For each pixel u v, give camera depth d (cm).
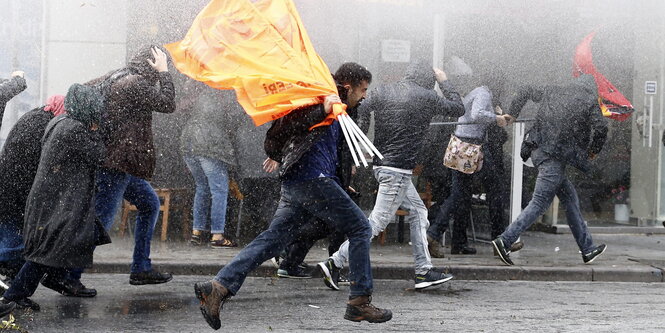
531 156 1016
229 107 1085
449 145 1038
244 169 1124
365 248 637
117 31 1195
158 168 1140
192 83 1082
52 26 1182
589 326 693
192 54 634
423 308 770
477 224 1216
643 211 1399
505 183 1167
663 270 977
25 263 690
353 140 596
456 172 1044
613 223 1397
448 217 1044
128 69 788
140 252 812
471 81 1198
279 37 627
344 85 676
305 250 910
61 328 655
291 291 846
